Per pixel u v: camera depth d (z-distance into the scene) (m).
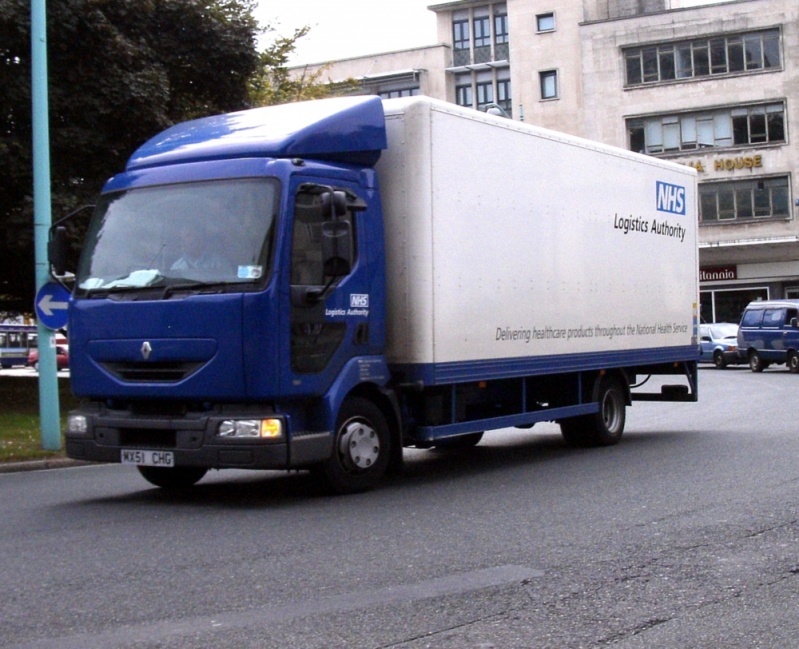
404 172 11.10
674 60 55.12
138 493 11.31
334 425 10.27
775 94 53.28
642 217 15.45
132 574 7.24
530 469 12.63
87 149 22.20
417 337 11.04
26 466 13.92
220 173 10.11
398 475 12.25
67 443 10.60
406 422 11.37
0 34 21.27
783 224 53.03
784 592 6.66
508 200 12.41
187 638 5.71
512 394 12.98
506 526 8.84
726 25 53.94
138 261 10.26
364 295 10.67
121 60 22.53
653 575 7.09
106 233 10.57
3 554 7.98
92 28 21.83
